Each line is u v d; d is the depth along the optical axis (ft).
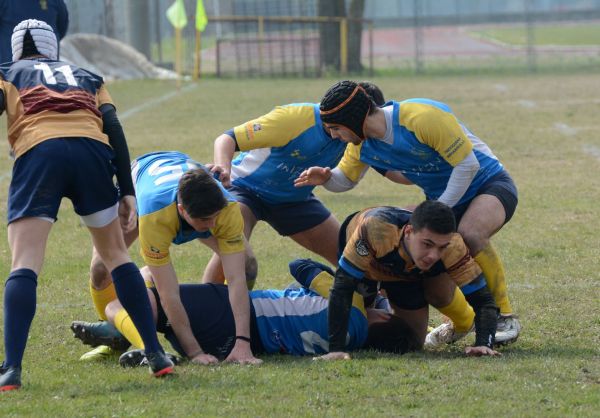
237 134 65.62
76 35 346.33
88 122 51.67
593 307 68.08
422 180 61.11
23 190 50.11
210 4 574.56
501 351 57.88
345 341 56.03
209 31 595.47
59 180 50.26
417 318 60.13
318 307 58.18
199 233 57.36
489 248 59.62
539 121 195.21
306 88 293.84
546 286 74.38
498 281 59.82
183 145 162.50
